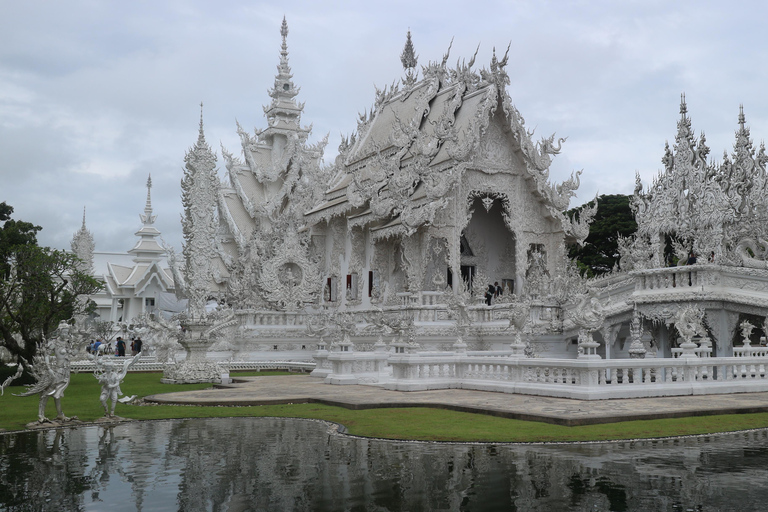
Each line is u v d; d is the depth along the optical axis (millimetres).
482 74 37438
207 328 27516
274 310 40438
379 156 38312
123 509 8445
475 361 20516
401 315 34156
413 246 35906
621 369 18203
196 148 28859
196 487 9438
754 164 44406
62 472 10367
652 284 28594
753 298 25969
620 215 61188
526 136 37531
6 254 37594
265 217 56188
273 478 9898
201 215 28484
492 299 36500
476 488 9234
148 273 69812
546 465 10461
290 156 58375
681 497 8664
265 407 17750
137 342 41375
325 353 27969
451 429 13578
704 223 39281
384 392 20094
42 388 15211
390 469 10352
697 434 12914
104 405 15977
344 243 44156
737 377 19938
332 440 12820
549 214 38344
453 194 36625
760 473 9867
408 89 46438
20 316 26281
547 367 18422
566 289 32156
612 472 10000
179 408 17766
